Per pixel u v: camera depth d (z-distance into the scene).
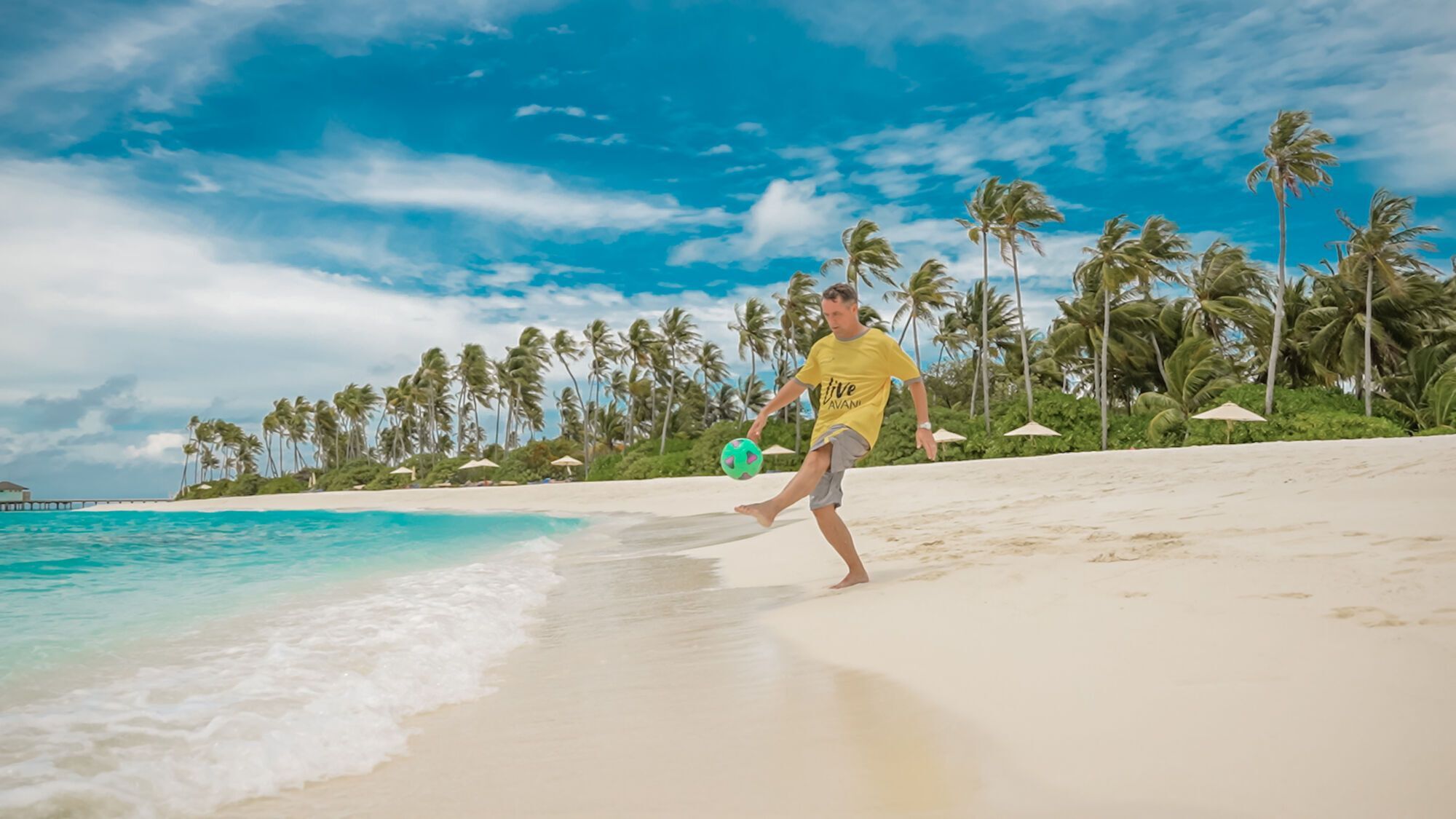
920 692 2.44
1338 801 1.44
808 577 5.63
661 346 55.91
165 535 16.33
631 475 45.88
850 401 4.61
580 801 1.84
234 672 3.27
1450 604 2.61
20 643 3.97
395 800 1.93
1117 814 1.49
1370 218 29.81
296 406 99.06
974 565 4.83
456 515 26.12
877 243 40.03
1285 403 28.66
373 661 3.47
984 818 1.54
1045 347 44.94
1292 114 28.47
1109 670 2.38
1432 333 32.12
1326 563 3.49
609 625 4.38
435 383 73.88
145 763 2.16
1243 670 2.20
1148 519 6.31
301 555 9.97
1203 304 35.50
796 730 2.21
